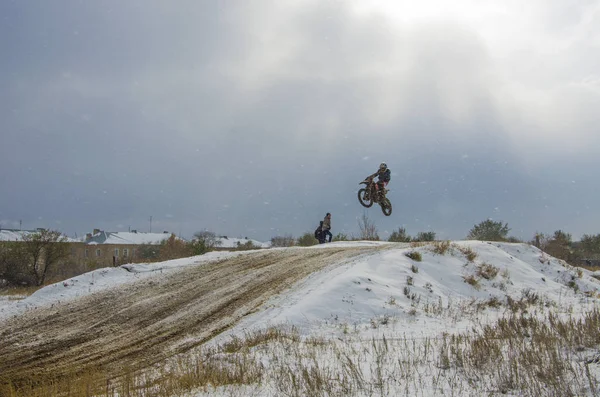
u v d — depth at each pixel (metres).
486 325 11.12
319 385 6.80
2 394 8.25
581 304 16.31
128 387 7.23
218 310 13.67
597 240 42.97
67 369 9.70
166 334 11.93
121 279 17.23
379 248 21.08
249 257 20.12
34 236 39.28
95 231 84.81
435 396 6.29
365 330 11.89
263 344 10.25
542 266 21.62
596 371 6.61
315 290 14.59
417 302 14.73
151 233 87.19
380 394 6.46
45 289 16.34
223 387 7.21
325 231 27.75
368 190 21.73
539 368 6.74
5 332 12.41
